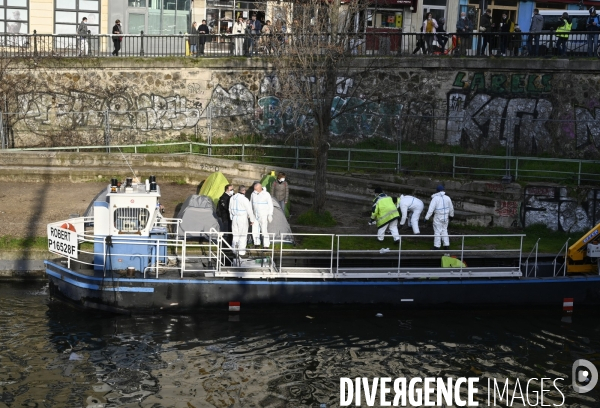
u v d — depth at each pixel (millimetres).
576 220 24906
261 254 20656
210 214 21359
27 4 34844
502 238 23891
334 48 22812
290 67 25234
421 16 36281
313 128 30562
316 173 24062
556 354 17859
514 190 25797
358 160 29219
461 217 24812
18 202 24828
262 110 31250
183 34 33594
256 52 31375
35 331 17781
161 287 18891
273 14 27797
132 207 19172
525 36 31625
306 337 18281
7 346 16891
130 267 19203
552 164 28328
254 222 20422
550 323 19797
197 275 19328
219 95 31484
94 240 19203
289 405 14914
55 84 30906
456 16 36656
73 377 15688
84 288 18875
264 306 19328
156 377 15875
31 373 15734
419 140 30250
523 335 18906
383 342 18172
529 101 29391
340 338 18297
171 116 31547
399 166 28266
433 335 18703
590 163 28172
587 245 20906
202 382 15742
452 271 20125
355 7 23297
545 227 25031
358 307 19688
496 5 37312
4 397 14719
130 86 31312
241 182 27359
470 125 29906
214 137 31547
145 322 18703
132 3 35844
